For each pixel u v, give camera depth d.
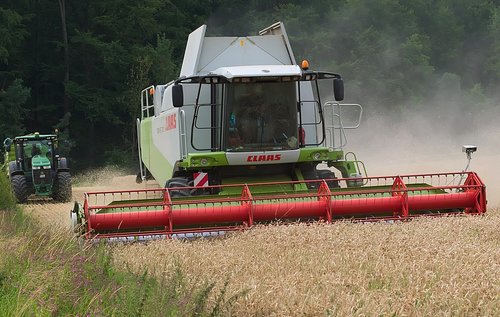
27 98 79.94
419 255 15.90
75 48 87.00
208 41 25.91
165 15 92.75
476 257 15.46
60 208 34.16
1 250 14.89
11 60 85.31
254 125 24.38
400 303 12.03
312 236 18.25
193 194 24.05
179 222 20.30
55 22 88.44
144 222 20.09
